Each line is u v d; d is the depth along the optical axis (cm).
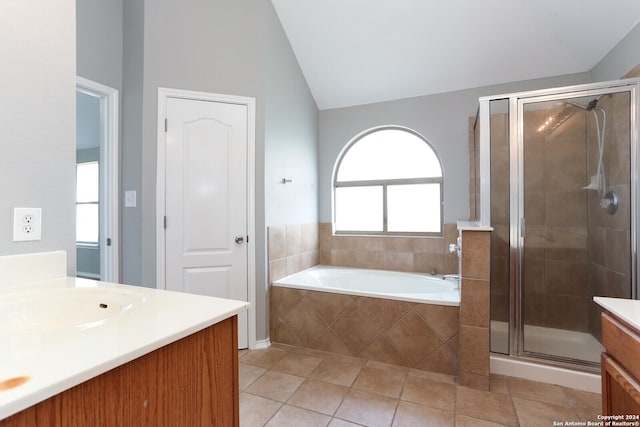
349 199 362
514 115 222
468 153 300
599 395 188
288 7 272
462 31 258
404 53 286
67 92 122
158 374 66
